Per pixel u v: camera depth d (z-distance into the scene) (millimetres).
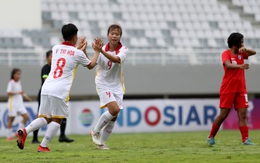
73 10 90875
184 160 23359
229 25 96375
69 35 28594
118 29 29953
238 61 32719
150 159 23953
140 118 65688
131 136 53438
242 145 33188
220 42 93500
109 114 29875
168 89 76938
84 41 28906
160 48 89062
